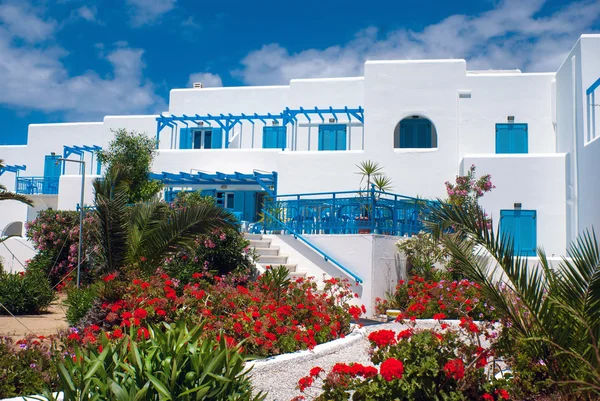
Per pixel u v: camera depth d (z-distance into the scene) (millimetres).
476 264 6566
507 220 19109
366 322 12438
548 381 5828
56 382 6125
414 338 5656
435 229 6797
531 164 19141
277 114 25531
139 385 4648
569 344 5836
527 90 21094
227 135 24844
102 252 11656
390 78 21516
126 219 11422
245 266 14297
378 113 21406
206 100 26375
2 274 13883
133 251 11352
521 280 6230
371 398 5355
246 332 8133
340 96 24016
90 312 9734
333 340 9758
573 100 18125
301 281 11438
